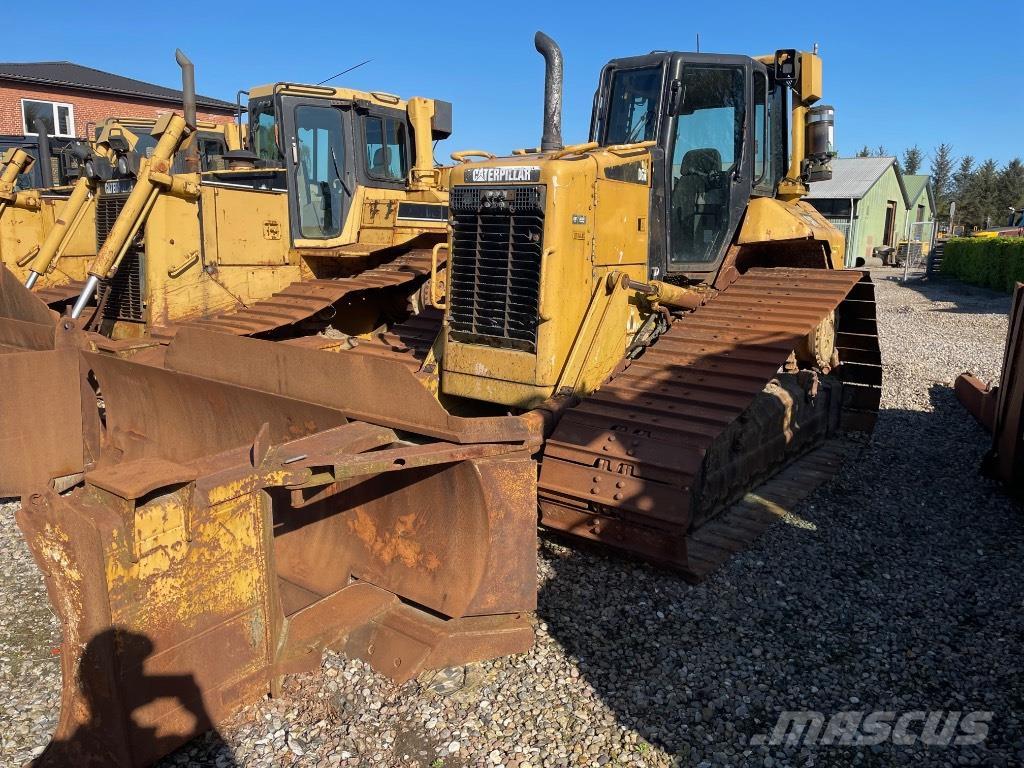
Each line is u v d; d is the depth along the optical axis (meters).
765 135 6.28
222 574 2.94
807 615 3.96
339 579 3.97
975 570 4.50
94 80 25.86
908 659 3.59
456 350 5.02
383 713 3.15
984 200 59.19
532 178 4.59
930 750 2.99
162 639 2.78
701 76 5.68
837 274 5.51
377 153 8.23
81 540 2.58
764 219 5.92
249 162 7.91
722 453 4.77
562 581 4.18
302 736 3.00
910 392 9.16
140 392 5.10
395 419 3.66
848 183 34.47
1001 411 6.01
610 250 5.00
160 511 2.70
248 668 3.09
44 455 5.41
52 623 3.91
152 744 2.77
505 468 3.42
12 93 23.75
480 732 3.05
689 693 3.30
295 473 3.05
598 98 5.95
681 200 5.74
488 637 3.49
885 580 4.36
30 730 3.10
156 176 6.44
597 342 4.88
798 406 6.01
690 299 5.50
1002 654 3.63
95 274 6.15
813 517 5.20
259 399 4.25
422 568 3.64
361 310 7.34
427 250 7.27
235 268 7.13
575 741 3.01
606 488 4.11
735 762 2.91
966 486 5.87
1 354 5.25
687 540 4.55
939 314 17.52
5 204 9.60
